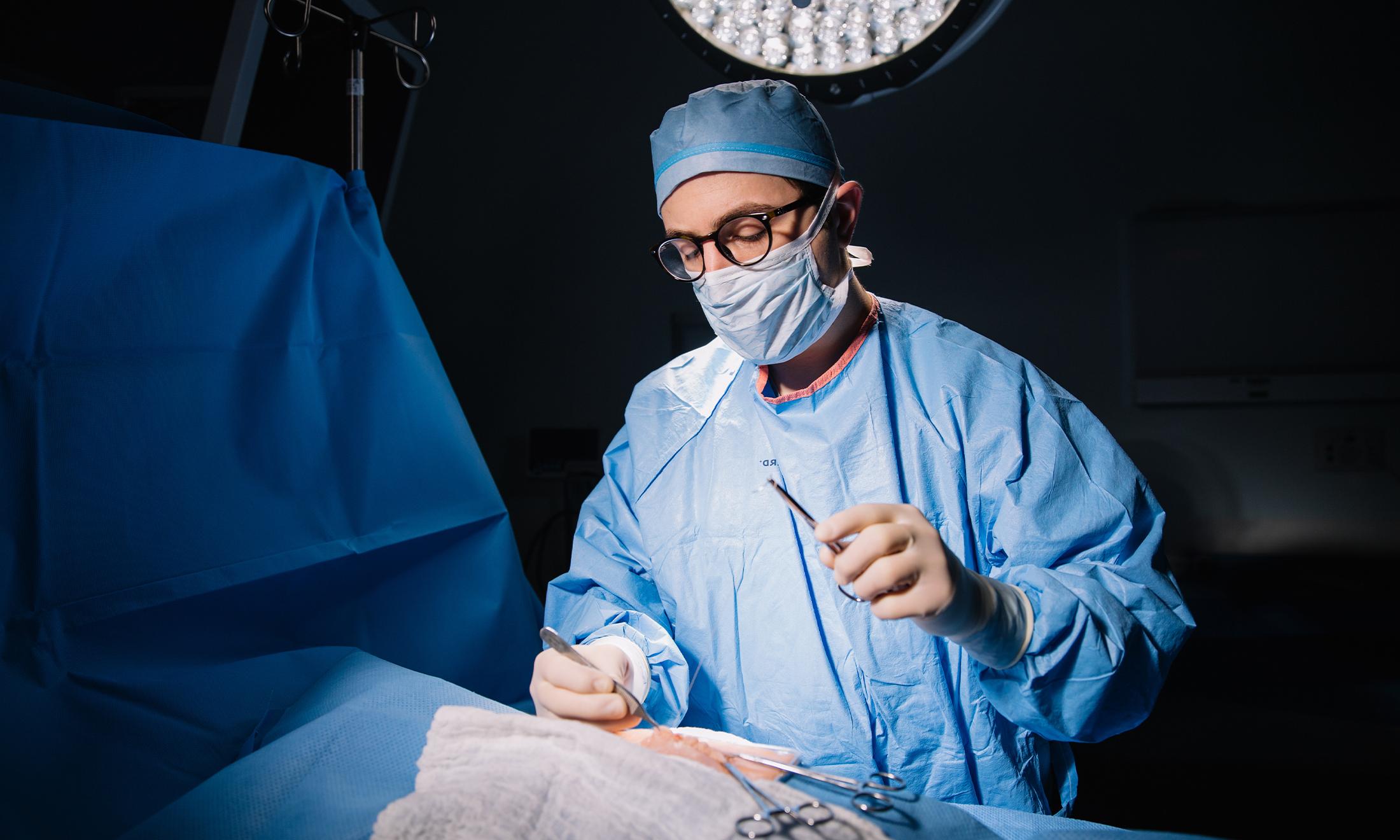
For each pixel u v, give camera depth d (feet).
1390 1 10.08
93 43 6.64
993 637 2.39
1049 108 10.53
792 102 2.97
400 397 3.96
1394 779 6.68
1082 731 2.57
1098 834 2.34
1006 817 2.44
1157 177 10.45
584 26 10.84
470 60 10.93
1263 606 9.69
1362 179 10.20
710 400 3.42
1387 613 9.36
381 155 5.82
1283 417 10.38
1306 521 10.35
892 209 10.71
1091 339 10.52
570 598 3.56
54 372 2.97
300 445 3.63
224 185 3.52
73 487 2.95
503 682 4.10
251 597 3.38
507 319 11.00
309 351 3.76
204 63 6.61
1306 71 10.25
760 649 3.10
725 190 2.85
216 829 2.11
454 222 11.03
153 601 3.04
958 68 10.60
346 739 2.42
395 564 3.87
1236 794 6.61
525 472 10.84
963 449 2.97
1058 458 2.88
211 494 3.30
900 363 3.15
